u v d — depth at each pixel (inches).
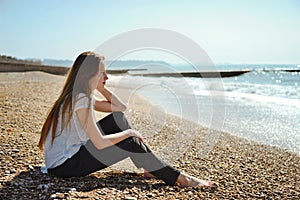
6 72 1083.9
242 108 402.9
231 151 209.5
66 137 130.0
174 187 133.3
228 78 1024.9
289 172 166.9
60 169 131.1
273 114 359.6
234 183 146.5
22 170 139.9
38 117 256.8
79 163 129.9
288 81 869.8
